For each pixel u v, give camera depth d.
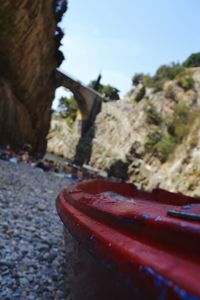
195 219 2.35
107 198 3.81
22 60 38.38
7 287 4.52
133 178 70.00
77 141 93.12
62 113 114.75
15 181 15.77
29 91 43.75
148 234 2.22
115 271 2.00
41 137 55.78
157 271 1.55
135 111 81.94
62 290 4.77
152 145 70.81
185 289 1.30
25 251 6.02
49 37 46.94
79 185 5.92
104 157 80.25
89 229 2.72
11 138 36.44
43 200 12.61
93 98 90.62
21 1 33.53
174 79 85.50
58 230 8.27
